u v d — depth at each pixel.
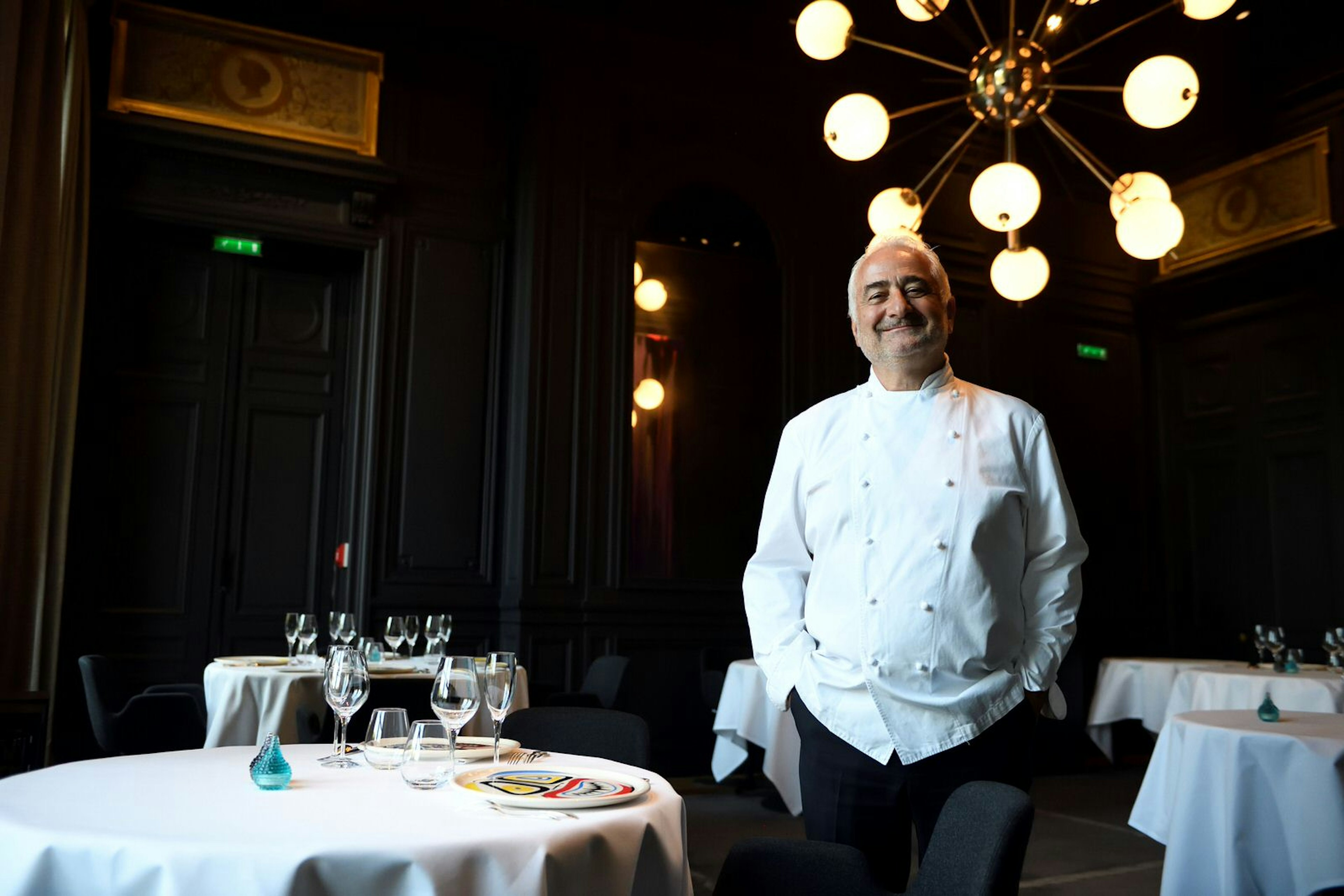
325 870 1.22
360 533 5.80
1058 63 4.21
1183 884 2.78
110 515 5.50
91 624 5.39
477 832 1.32
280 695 3.79
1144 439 7.81
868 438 2.02
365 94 5.99
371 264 5.98
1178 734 3.04
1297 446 6.97
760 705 4.84
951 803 1.51
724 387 6.57
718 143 6.65
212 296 5.86
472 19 6.10
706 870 3.96
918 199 4.57
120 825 1.31
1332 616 6.69
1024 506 1.98
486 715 3.74
